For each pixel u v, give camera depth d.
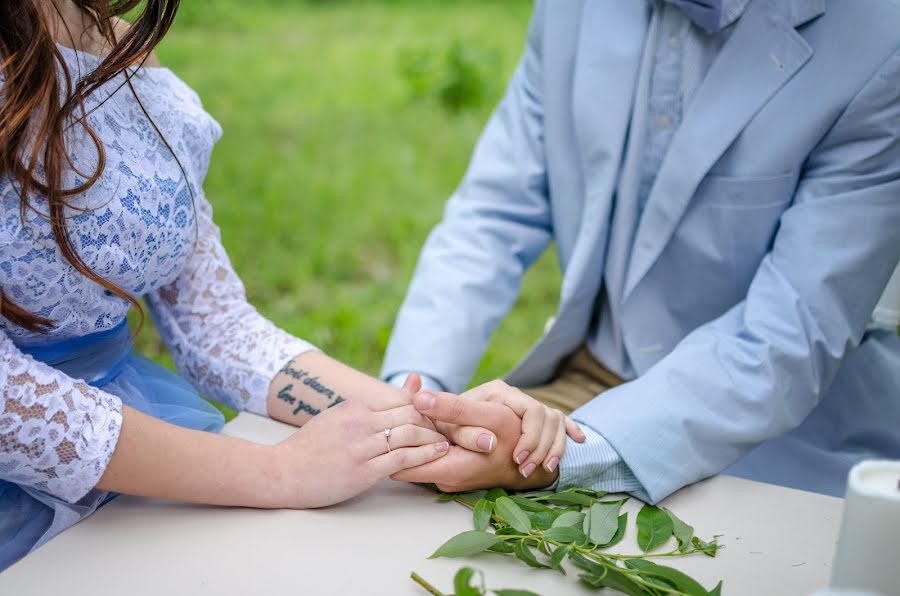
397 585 0.91
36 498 1.10
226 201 4.46
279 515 1.04
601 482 1.19
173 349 1.37
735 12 1.40
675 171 1.46
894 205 1.33
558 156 1.62
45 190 1.00
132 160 1.11
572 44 1.58
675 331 1.58
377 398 1.25
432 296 1.61
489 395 1.18
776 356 1.29
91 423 1.00
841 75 1.36
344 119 5.94
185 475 1.03
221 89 6.33
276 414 1.30
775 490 1.18
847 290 1.34
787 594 0.94
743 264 1.50
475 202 1.71
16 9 0.97
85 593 0.88
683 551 1.00
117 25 1.25
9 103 0.97
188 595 0.88
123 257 1.10
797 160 1.41
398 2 9.85
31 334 1.09
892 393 1.54
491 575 0.93
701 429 1.22
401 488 1.14
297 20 8.80
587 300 1.61
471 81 6.12
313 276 3.95
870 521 0.71
